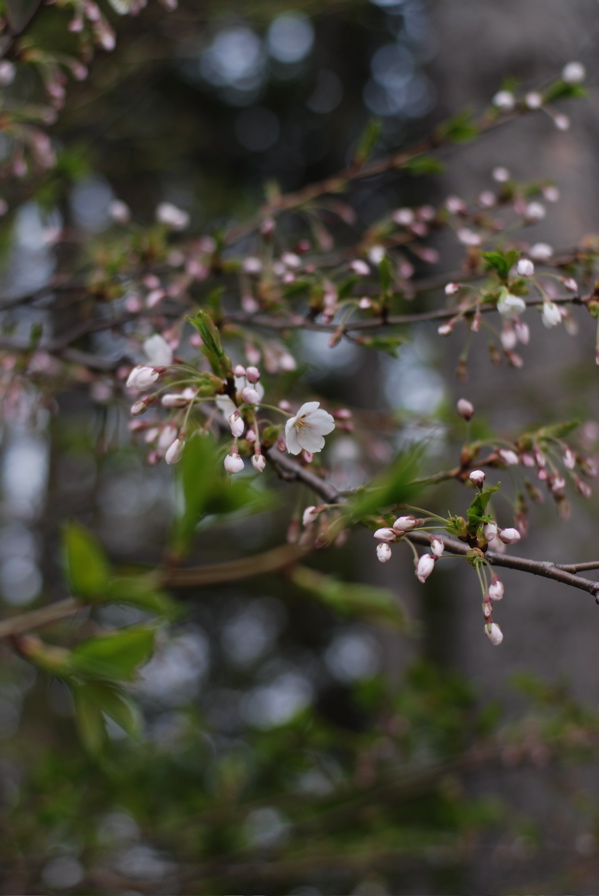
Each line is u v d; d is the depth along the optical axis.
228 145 9.51
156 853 3.53
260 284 2.10
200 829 3.33
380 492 1.26
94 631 2.53
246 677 10.81
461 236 2.14
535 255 1.93
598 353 1.53
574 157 4.75
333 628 11.14
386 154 9.11
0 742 5.01
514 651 4.44
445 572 8.18
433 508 3.93
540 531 4.14
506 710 4.31
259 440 1.37
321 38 8.38
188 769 3.98
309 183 10.30
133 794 3.18
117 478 5.73
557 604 4.38
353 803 3.17
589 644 4.33
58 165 2.47
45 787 2.99
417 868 3.73
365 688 3.10
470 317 1.80
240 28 4.52
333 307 1.83
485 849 3.72
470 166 4.88
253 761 3.53
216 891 3.23
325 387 9.66
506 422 3.96
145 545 6.95
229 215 6.25
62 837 3.18
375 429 2.73
